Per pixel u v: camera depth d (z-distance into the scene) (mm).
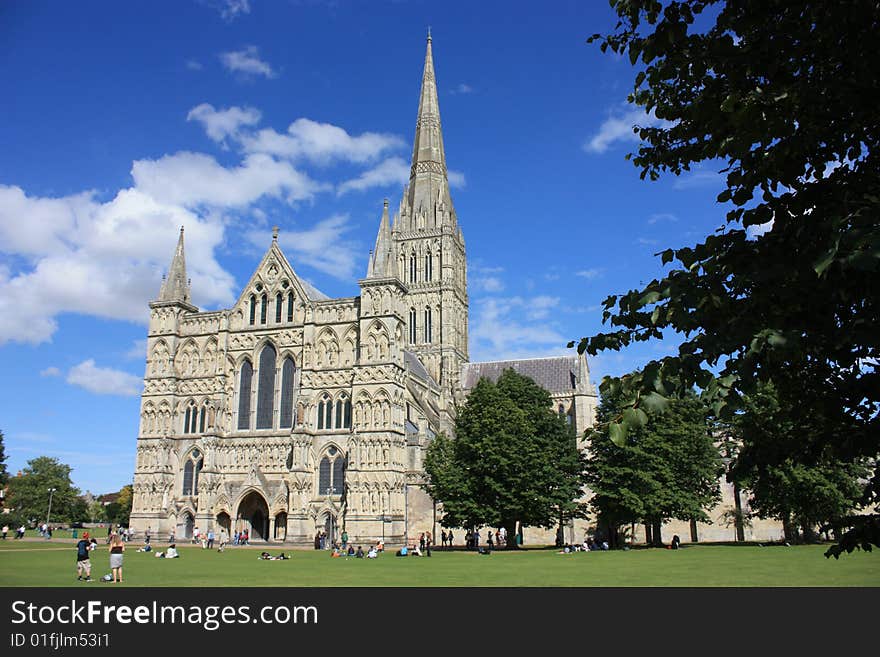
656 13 13141
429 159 159625
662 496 80938
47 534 121312
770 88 11250
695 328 10719
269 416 103062
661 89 14539
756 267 10523
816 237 10188
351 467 94812
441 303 147500
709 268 10992
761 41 11727
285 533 97688
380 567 54031
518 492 82188
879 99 10766
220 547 81500
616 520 85625
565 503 86250
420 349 146000
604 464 84125
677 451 83938
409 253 152250
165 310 109812
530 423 87750
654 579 41375
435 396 129750
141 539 101312
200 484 99812
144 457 104750
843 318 10648
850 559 55688
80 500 197375
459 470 86500
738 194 12328
